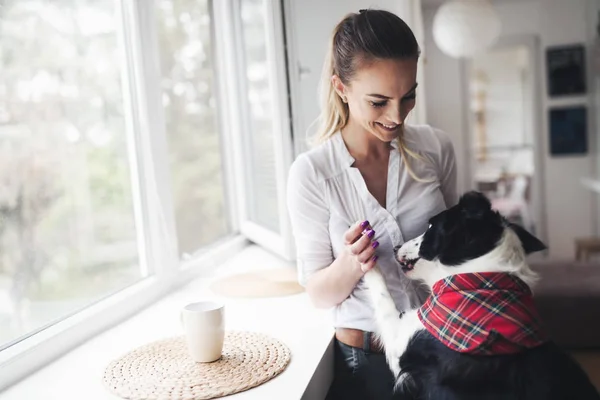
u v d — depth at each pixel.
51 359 1.28
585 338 2.90
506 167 5.29
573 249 5.28
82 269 1.62
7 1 1.38
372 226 1.30
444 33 3.26
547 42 5.10
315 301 1.34
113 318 1.52
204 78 2.42
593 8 4.80
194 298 1.74
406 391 1.22
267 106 2.11
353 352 1.32
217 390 1.05
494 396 1.04
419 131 1.40
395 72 1.16
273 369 1.14
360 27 1.18
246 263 2.17
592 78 5.00
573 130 5.13
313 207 1.32
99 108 1.74
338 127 1.33
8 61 1.38
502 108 5.23
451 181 1.44
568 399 1.01
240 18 2.30
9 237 1.36
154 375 1.13
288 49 1.84
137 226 1.81
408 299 1.31
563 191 5.23
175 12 2.25
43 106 1.50
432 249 1.19
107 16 1.76
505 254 1.13
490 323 1.07
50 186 1.52
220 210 2.46
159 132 1.81
